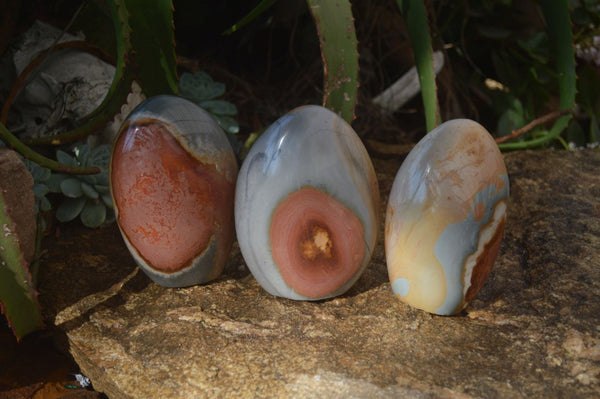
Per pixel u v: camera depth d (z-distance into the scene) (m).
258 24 0.89
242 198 0.60
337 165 0.59
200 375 0.57
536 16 0.95
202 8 0.88
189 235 0.61
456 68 0.99
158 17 0.64
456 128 0.59
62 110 0.73
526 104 0.93
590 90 0.89
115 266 0.66
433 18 0.88
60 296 0.63
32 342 0.63
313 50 0.92
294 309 0.61
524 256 0.66
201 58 0.91
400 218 0.59
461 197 0.58
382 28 0.97
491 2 0.95
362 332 0.59
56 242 0.69
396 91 0.92
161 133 0.60
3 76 0.75
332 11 0.63
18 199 0.63
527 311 0.61
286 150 0.59
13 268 0.59
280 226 0.59
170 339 0.59
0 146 0.67
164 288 0.64
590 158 0.79
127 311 0.62
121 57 0.64
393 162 0.81
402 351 0.58
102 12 0.74
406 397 0.55
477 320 0.60
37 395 0.59
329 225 0.60
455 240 0.58
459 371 0.56
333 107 0.64
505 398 0.55
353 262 0.60
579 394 0.55
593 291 0.62
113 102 0.68
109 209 0.71
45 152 0.73
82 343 0.60
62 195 0.71
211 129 0.62
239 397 0.55
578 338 0.58
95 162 0.70
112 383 0.57
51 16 0.83
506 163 0.78
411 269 0.59
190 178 0.60
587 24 0.89
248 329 0.60
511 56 0.95
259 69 0.94
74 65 0.75
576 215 0.70
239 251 0.67
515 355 0.57
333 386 0.56
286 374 0.57
